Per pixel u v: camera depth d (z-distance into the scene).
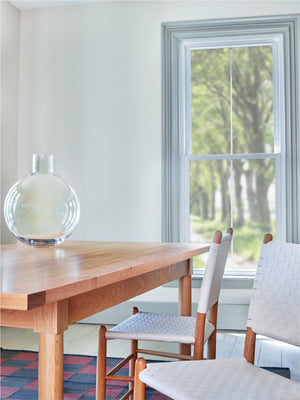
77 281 1.27
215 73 4.52
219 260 2.05
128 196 4.55
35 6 4.73
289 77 4.29
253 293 1.66
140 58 4.58
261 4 4.38
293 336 1.51
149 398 2.73
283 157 4.32
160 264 1.86
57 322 1.25
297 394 1.37
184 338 2.03
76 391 2.79
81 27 4.68
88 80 4.66
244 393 1.36
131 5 4.60
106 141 4.61
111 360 3.35
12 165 4.65
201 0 4.47
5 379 2.98
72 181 4.65
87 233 4.61
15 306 1.08
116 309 4.50
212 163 4.47
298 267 1.56
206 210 4.46
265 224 4.35
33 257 1.91
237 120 4.46
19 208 2.17
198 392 1.35
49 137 4.71
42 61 4.75
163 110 4.48
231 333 4.18
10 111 4.61
